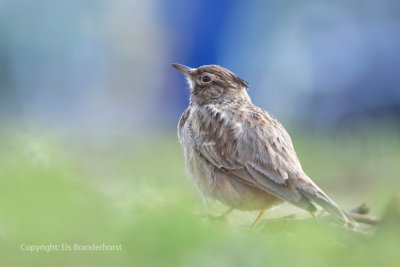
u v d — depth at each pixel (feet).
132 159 60.39
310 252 22.22
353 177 57.11
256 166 30.14
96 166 50.21
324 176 58.18
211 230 22.71
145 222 22.00
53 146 33.86
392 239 23.44
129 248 20.85
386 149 65.77
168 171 52.60
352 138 71.46
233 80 35.50
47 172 27.94
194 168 32.60
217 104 34.12
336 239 25.36
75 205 22.76
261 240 22.98
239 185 30.71
